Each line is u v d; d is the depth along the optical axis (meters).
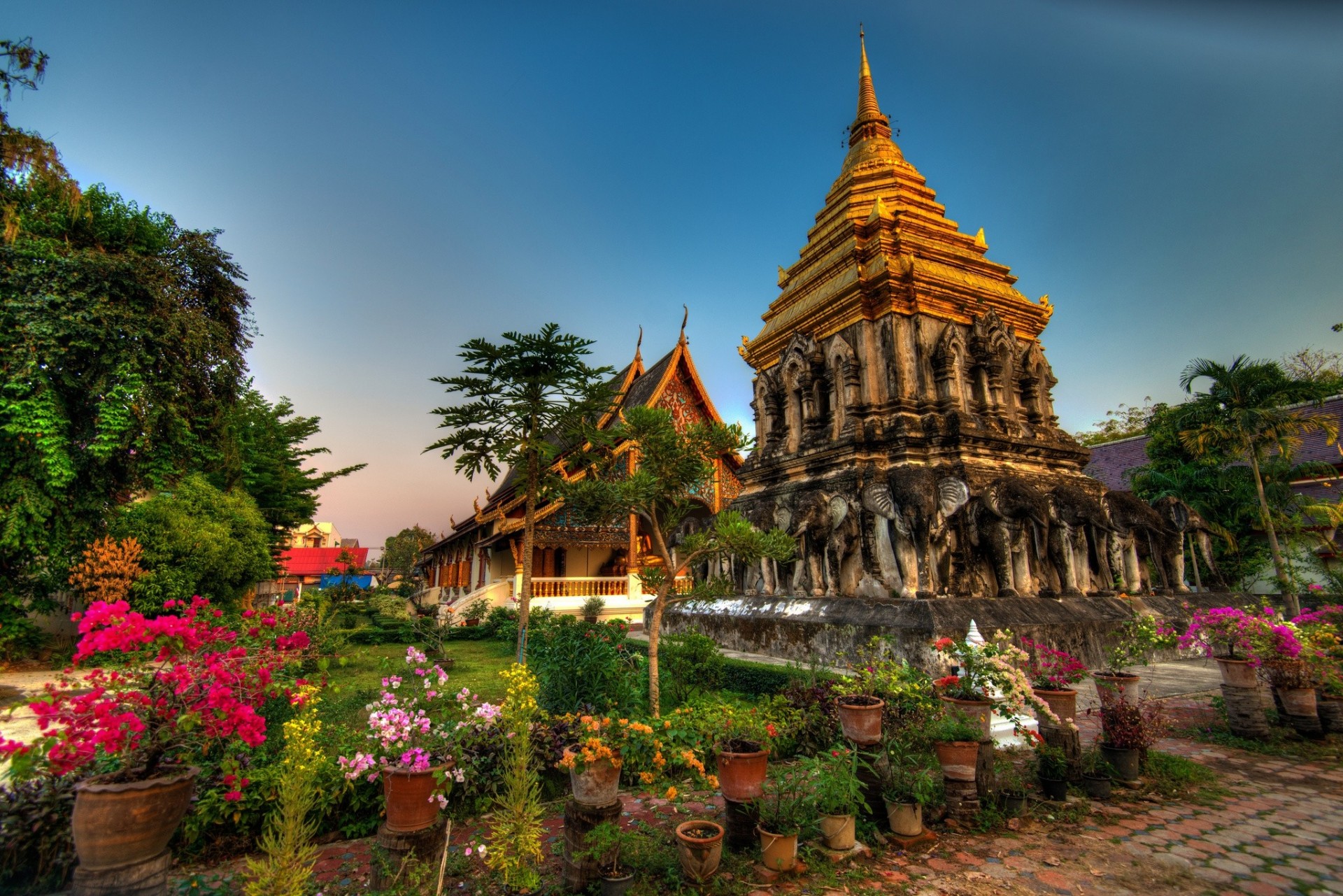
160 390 14.48
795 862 4.48
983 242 16.02
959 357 13.39
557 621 8.80
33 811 4.02
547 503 22.70
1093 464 27.53
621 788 6.11
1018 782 5.80
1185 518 15.09
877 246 14.03
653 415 7.62
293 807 3.71
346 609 18.94
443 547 36.53
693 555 7.64
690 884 4.26
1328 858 4.76
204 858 4.55
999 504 11.66
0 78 10.48
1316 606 16.66
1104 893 4.27
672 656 8.84
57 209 14.45
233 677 4.20
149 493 16.00
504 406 9.35
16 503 12.56
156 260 15.37
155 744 3.78
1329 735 7.90
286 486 28.22
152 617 13.43
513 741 5.19
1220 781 6.46
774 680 9.20
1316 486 19.88
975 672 6.07
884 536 11.86
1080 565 12.84
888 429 12.87
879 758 5.20
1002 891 4.29
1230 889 4.32
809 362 14.60
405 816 4.23
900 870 4.57
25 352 12.62
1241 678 7.99
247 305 18.17
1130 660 9.12
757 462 15.84
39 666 13.09
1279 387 15.83
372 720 4.64
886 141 17.81
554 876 4.43
